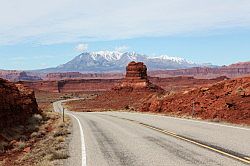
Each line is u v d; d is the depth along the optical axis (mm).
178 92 49156
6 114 25281
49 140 20688
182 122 28547
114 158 12930
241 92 31828
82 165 11789
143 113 49938
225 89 35469
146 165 11383
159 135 19953
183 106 41656
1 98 25500
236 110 29406
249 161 11320
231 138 16984
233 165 10789
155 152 13922
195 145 15250
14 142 20766
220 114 30078
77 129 26984
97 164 11875
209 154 12852
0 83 29828
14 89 33938
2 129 22484
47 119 40688
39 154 14984
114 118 40125
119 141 17984
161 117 37281
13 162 14852
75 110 99375
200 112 34531
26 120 31391
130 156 13227
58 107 117312
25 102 35250
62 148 16250
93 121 36250
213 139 16859
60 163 12289
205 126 23859
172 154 13266
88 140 19172
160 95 55875
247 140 16172
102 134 22062
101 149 15391
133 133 21719
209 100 34875
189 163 11391
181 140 17172
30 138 23500
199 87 44125
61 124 31422
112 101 138875
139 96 143250
